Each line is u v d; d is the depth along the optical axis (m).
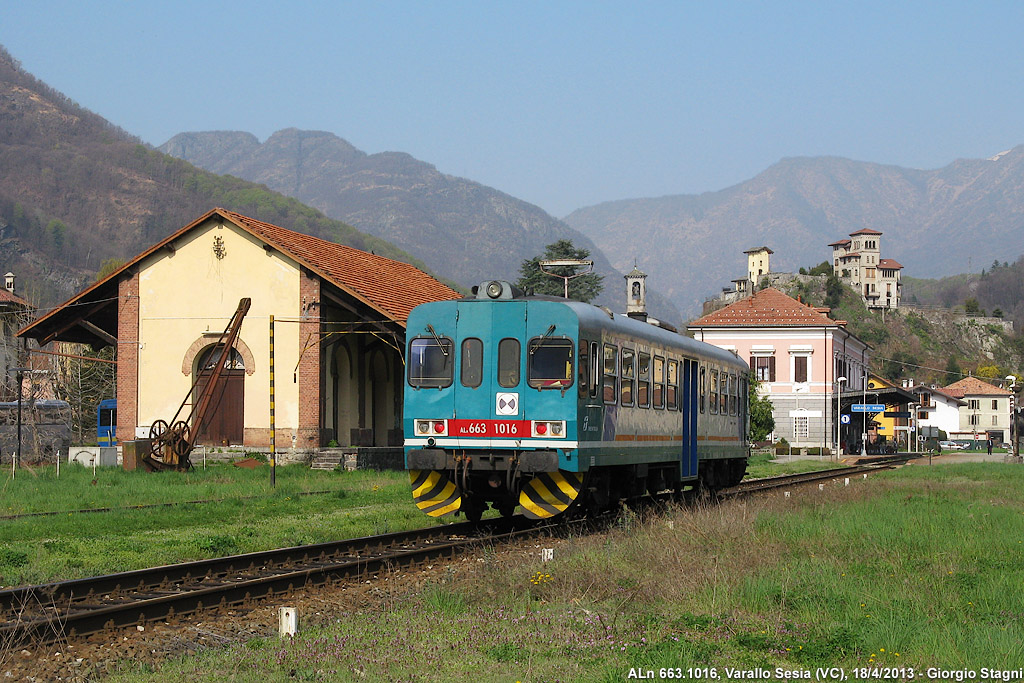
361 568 12.91
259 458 34.31
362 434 38.25
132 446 31.70
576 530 17.33
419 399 17.31
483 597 10.76
